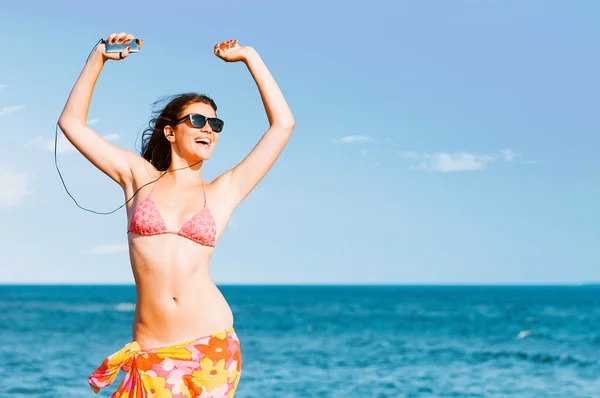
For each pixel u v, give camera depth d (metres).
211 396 4.01
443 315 63.56
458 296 146.50
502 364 24.31
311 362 24.44
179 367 3.97
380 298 129.88
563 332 40.75
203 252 4.10
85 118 4.27
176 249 4.03
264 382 19.38
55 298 119.31
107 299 113.62
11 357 24.34
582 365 23.92
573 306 87.69
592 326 46.19
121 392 4.00
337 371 21.94
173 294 4.01
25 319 52.47
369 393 17.70
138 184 4.18
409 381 19.86
